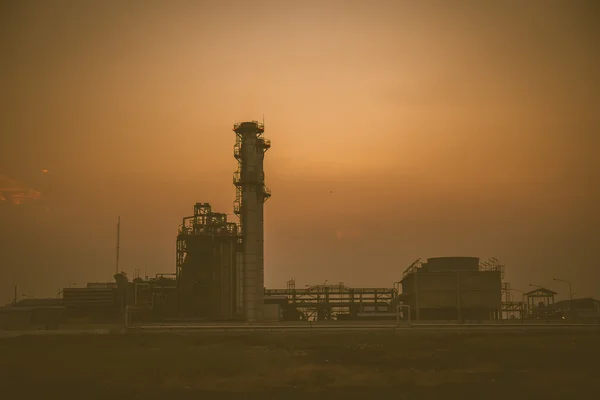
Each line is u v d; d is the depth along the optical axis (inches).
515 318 5172.2
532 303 5738.2
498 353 2524.6
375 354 2524.6
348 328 3809.1
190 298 4736.7
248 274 4822.8
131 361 2241.6
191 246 4788.4
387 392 1582.2
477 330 3764.8
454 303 4896.7
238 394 1568.7
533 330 3735.2
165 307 4758.9
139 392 1598.2
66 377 1850.4
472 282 4918.8
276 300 5275.6
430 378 1802.4
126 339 3233.3
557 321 4697.3
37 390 1625.2
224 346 2930.6
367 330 3782.0
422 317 4911.4
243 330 3779.5
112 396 1537.9
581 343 2957.7
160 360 2272.4
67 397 1524.4
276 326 3796.8
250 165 4940.9
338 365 2143.2
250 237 4857.3
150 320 4616.1
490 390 1593.3
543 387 1637.6
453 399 1475.1
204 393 1581.0
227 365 2133.4
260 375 1914.4
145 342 3090.6
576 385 1667.1
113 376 1870.1
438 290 4913.9
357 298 5413.4
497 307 4891.7
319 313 5295.3
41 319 4495.6
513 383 1707.7
